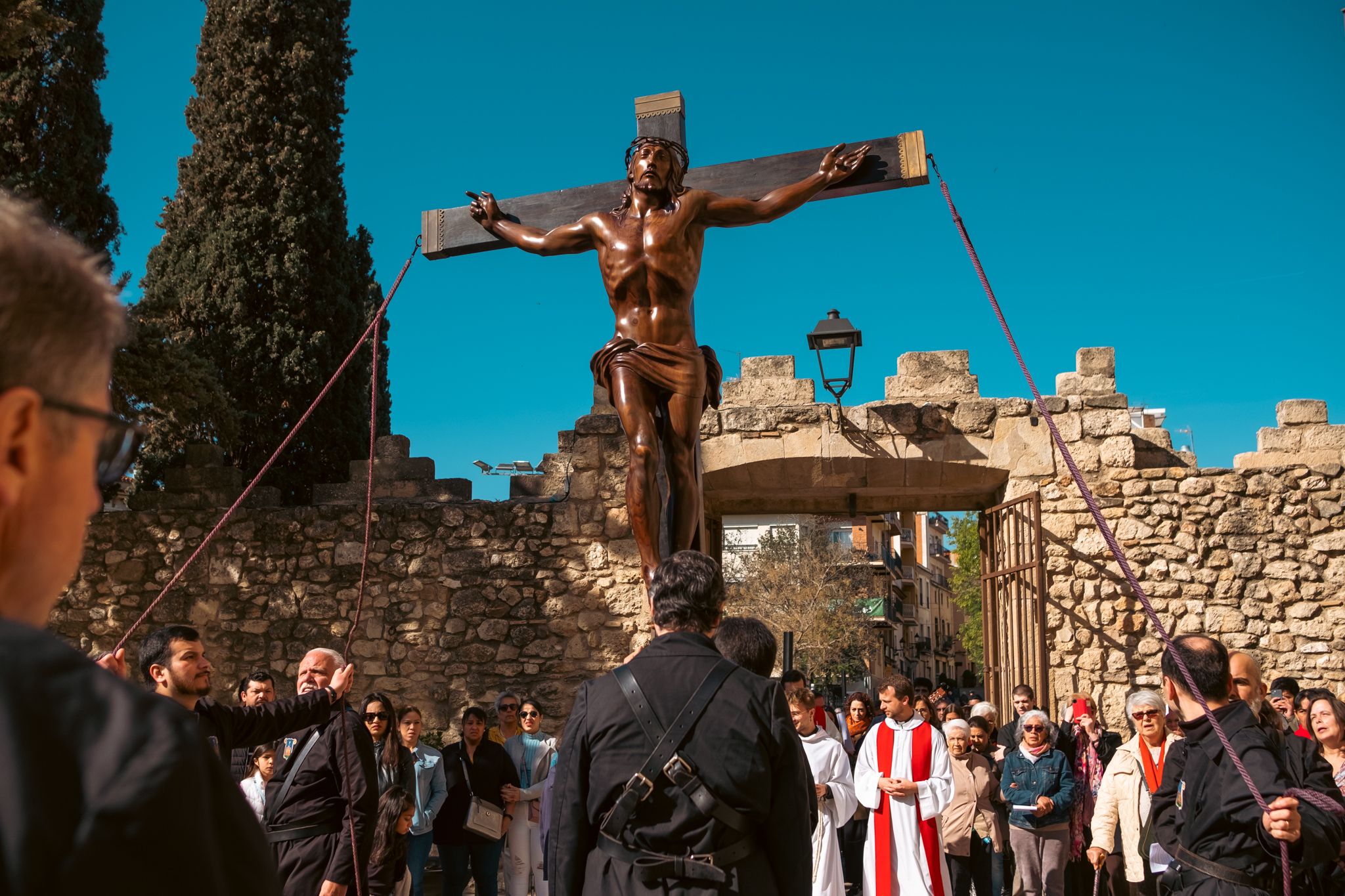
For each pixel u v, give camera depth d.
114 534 13.05
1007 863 9.80
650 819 2.68
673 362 4.56
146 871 0.76
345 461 15.88
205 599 12.78
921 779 6.59
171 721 0.84
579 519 12.40
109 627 12.82
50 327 0.91
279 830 4.66
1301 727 6.63
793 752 2.77
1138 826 7.12
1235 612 11.60
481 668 12.23
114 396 11.52
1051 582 11.82
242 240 15.89
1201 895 3.46
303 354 15.67
